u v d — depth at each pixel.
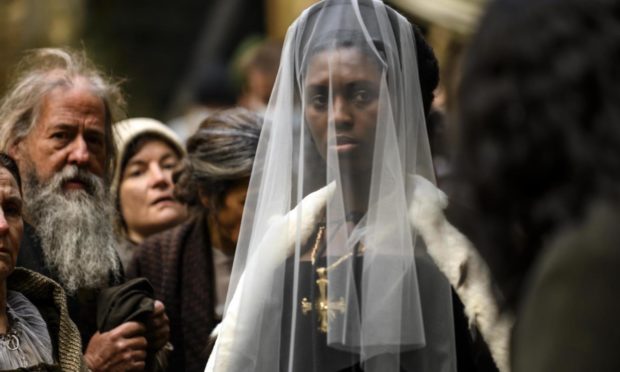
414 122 4.70
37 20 14.67
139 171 7.05
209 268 6.21
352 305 4.42
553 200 3.01
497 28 3.11
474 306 4.51
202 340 6.03
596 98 3.01
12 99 6.12
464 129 3.15
